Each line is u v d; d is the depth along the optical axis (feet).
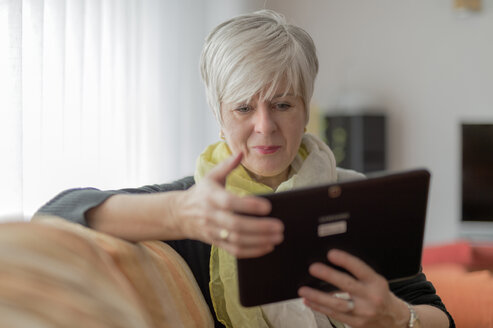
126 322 1.91
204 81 3.66
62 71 7.57
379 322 2.46
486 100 13.76
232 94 3.33
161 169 10.93
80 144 8.13
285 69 3.25
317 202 2.36
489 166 11.96
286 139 3.43
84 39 8.30
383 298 2.39
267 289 2.37
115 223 2.59
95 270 2.00
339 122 13.55
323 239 2.40
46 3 7.41
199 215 2.15
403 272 2.61
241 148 3.48
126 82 9.59
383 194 2.48
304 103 3.50
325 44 14.48
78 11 8.02
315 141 4.00
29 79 6.98
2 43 6.35
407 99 14.12
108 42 9.13
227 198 2.02
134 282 2.40
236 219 2.02
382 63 14.20
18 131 6.48
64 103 7.72
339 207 2.41
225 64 3.31
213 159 3.99
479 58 13.73
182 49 11.58
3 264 1.75
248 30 3.30
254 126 3.40
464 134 12.05
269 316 3.34
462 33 13.79
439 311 3.21
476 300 6.89
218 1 12.65
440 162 14.03
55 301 1.73
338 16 14.38
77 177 8.07
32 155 7.05
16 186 6.48
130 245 2.55
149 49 10.59
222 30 3.39
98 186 8.68
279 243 2.33
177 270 3.07
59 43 7.54
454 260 10.09
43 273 1.80
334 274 2.38
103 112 9.09
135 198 2.61
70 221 2.64
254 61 3.22
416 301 3.37
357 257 2.49
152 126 10.70
